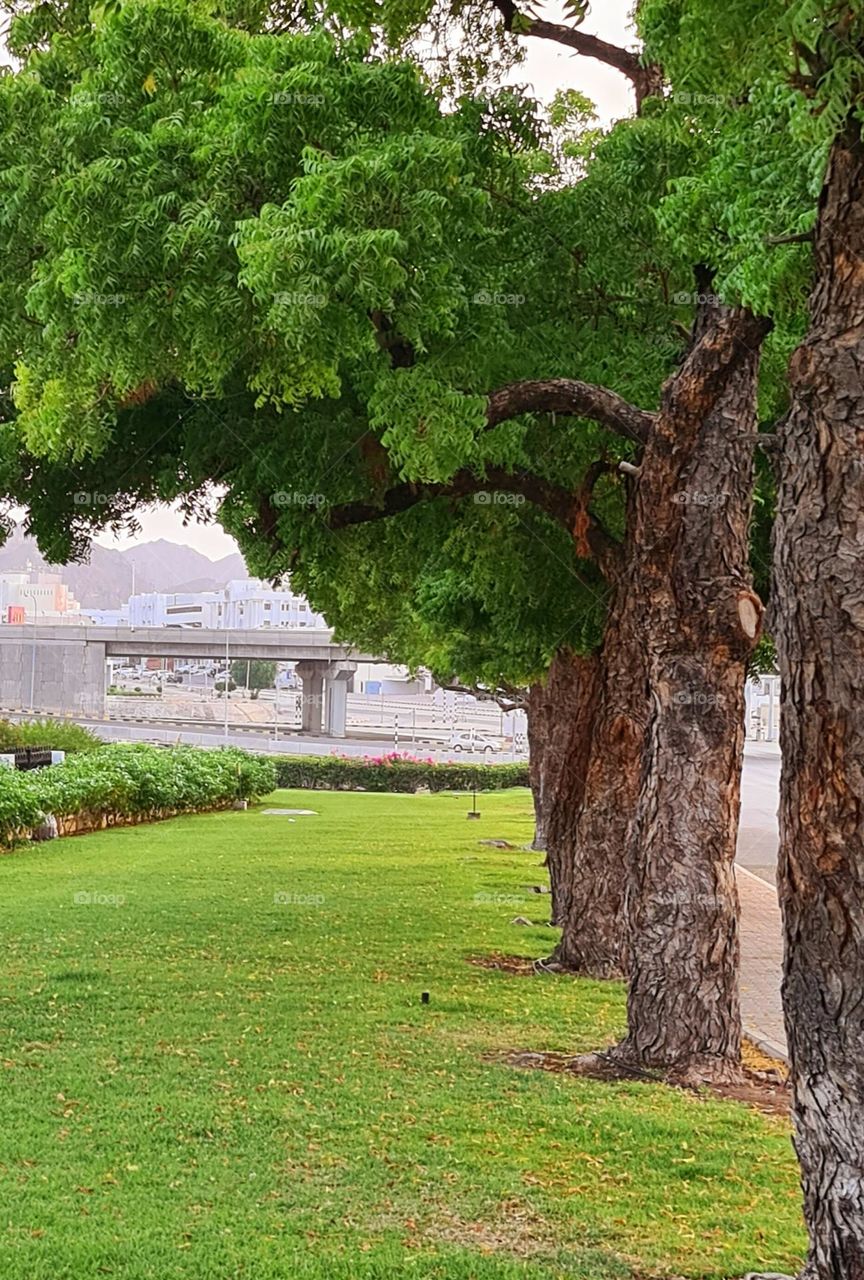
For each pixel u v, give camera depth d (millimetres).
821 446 3918
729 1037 8125
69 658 60188
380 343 8086
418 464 7812
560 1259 4887
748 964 13438
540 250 9766
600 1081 7738
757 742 72875
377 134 7707
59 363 8039
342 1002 9609
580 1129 6582
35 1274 4617
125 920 13125
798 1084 3994
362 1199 5496
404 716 98562
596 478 10062
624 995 10391
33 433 8508
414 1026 8938
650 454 8055
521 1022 9266
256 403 8008
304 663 64438
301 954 11664
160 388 9016
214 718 84938
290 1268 4723
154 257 7305
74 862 18734
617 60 9859
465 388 8281
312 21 9289
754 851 25422
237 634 59656
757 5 4293
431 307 7539
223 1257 4816
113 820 25672
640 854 8266
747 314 7449
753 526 11859
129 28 7832
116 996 9500
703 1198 5652
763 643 12266
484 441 8594
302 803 33594
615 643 11062
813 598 3904
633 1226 5277
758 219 6645
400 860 20500
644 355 9680
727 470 8016
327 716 65000
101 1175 5715
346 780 41906
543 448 9930
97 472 11344
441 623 15836
